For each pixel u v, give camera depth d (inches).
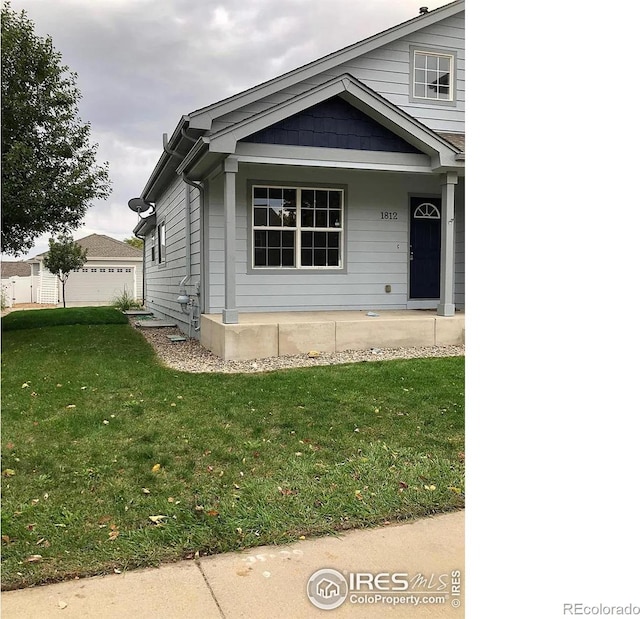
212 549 100.7
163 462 140.5
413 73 379.6
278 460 142.4
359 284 377.1
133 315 613.9
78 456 144.1
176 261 450.0
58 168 442.6
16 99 397.1
